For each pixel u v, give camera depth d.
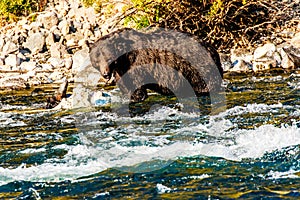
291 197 12.88
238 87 25.48
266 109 20.95
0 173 15.38
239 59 31.27
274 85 25.44
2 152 17.38
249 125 18.78
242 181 13.95
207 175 14.49
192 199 13.04
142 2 32.84
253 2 34.22
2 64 34.59
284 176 14.12
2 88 29.92
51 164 15.98
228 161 15.38
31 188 14.28
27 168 15.73
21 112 23.47
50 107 24.42
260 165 14.95
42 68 33.72
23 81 30.92
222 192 13.35
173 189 13.71
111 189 13.97
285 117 19.48
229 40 34.84
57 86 29.81
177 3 33.31
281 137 17.11
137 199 13.24
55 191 14.05
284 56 30.42
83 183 14.46
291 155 15.50
